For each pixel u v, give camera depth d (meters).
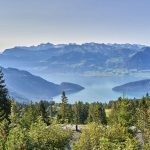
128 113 72.62
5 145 30.70
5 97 65.56
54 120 34.84
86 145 42.56
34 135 31.91
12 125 34.50
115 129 46.69
